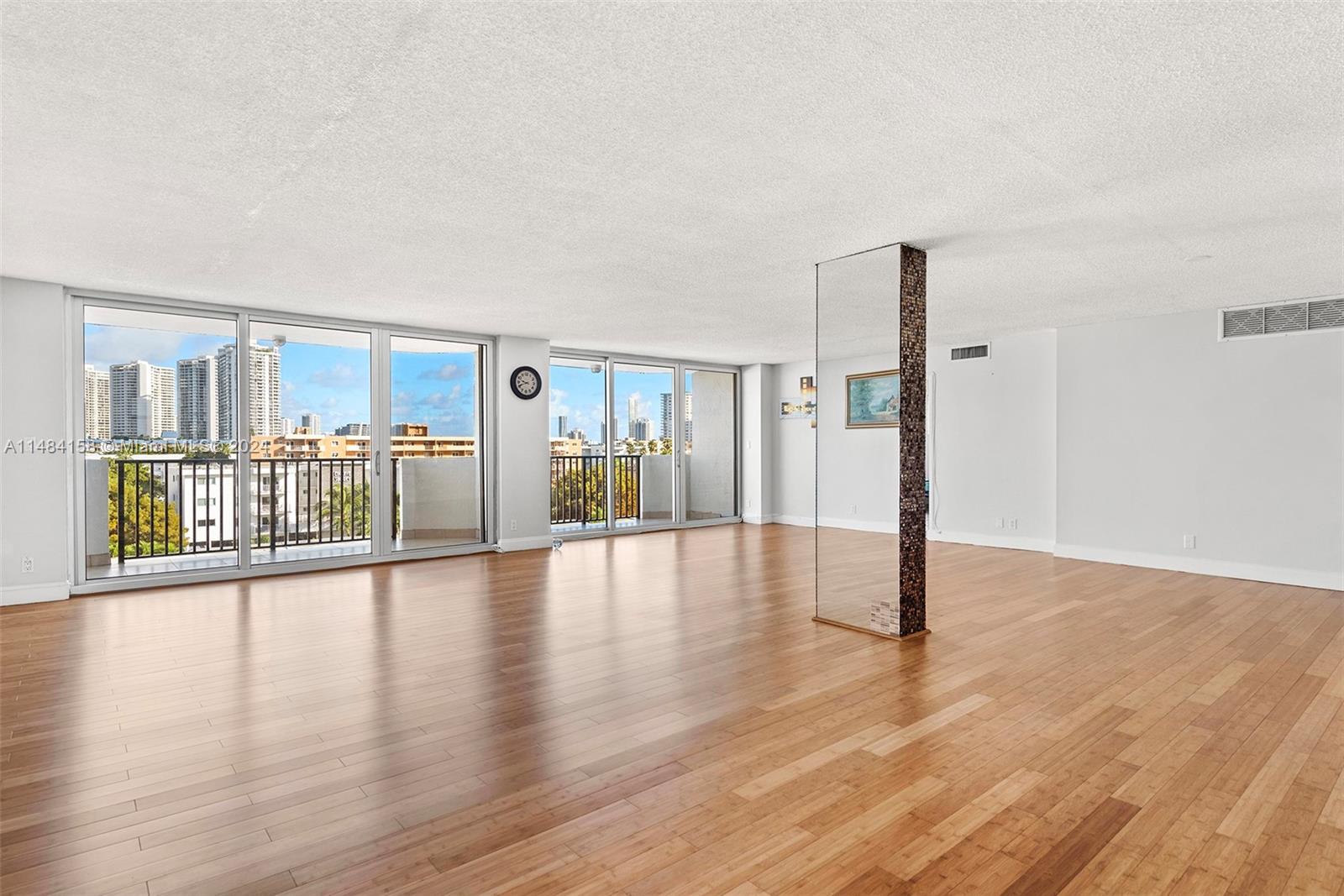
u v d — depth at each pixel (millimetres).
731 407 10734
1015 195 3387
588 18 1948
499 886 1814
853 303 4480
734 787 2354
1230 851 1979
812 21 1966
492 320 6840
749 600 5246
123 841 2018
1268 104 2475
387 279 5113
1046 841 2029
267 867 1896
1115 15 1941
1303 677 3475
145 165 2990
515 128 2670
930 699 3174
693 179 3184
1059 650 3941
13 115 2527
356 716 2969
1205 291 5543
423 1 1856
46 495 5203
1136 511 6762
